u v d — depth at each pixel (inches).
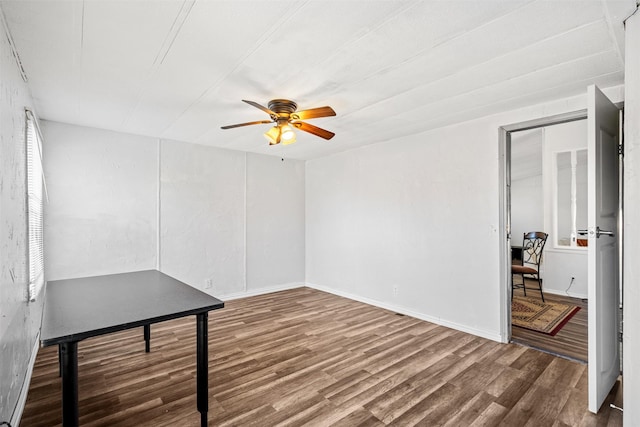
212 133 150.8
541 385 89.6
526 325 137.7
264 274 197.6
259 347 115.5
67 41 72.2
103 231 144.0
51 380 92.3
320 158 205.3
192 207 169.8
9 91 71.6
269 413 77.0
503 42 72.3
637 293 59.1
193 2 58.9
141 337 124.8
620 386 88.3
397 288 157.2
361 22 64.9
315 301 177.9
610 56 78.3
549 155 195.6
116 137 147.5
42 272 119.1
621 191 93.5
